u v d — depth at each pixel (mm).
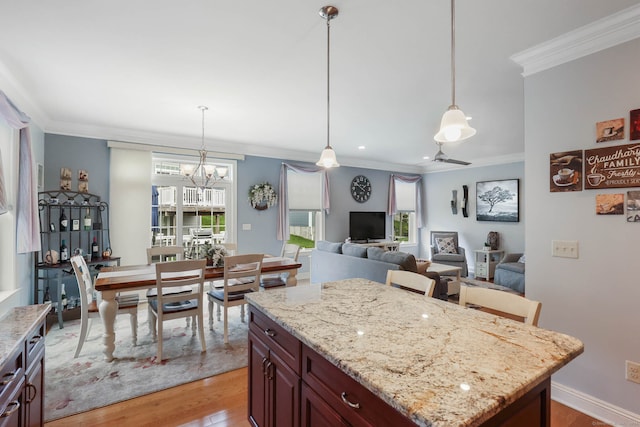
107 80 2846
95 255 4145
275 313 1481
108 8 1840
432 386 852
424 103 3457
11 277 2881
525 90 2408
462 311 1522
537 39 2178
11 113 2572
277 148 5875
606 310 1983
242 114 3834
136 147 4637
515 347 1110
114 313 2752
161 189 5066
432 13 1896
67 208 4164
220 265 3406
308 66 2592
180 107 3576
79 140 4316
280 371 1446
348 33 2121
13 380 1271
